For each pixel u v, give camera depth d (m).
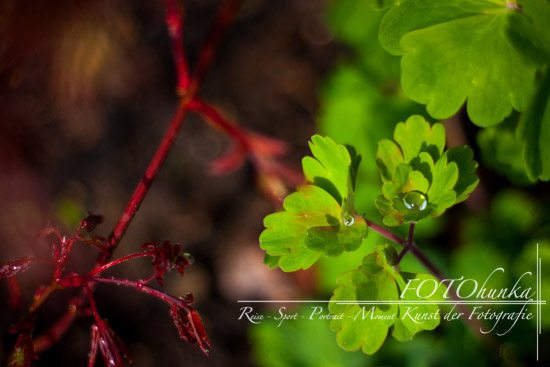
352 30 0.37
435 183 0.25
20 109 0.34
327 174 0.25
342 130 0.37
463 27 0.27
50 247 0.35
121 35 0.34
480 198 0.36
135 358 0.41
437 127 0.25
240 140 0.34
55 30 0.32
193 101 0.32
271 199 0.35
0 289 0.36
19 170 0.35
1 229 0.34
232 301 0.43
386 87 0.37
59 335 0.28
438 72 0.26
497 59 0.26
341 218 0.25
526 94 0.26
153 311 0.43
